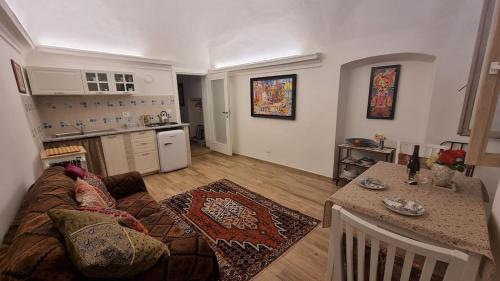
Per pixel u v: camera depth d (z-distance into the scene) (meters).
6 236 1.17
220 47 4.60
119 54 3.73
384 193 1.43
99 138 3.35
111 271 0.88
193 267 1.22
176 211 2.65
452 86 2.39
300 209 2.68
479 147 1.23
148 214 1.88
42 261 0.78
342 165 3.60
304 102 3.76
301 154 4.01
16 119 1.92
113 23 3.40
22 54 2.78
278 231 2.25
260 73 4.30
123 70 3.83
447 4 2.24
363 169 3.42
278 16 3.31
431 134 2.59
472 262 0.97
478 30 2.10
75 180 1.83
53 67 3.05
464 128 2.33
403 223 1.12
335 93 3.34
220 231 2.25
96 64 3.60
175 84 4.58
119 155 3.55
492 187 2.15
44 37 3.06
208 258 1.29
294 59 3.51
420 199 1.34
